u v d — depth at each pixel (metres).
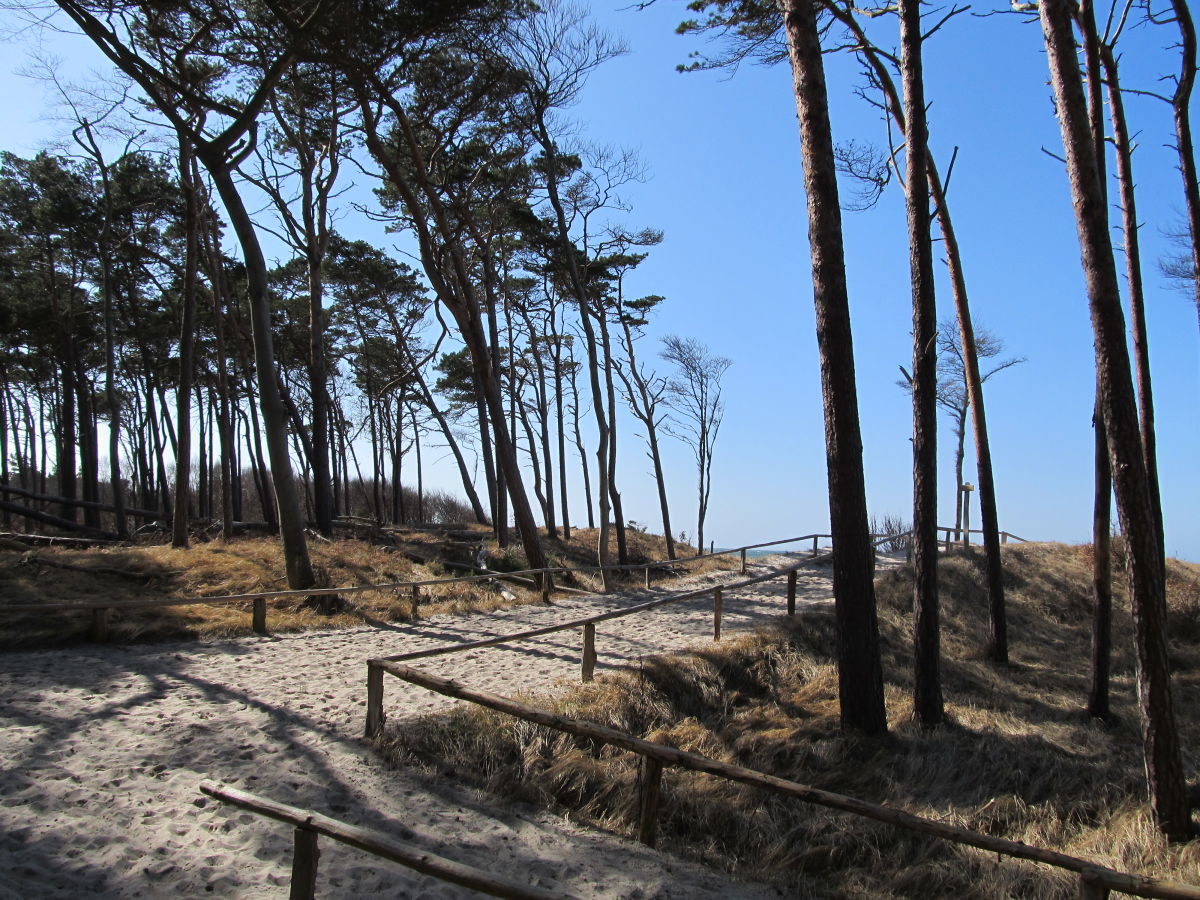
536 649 13.19
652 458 35.78
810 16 9.92
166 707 8.50
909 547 27.36
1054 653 16.23
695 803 7.61
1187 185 13.50
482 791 7.30
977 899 6.48
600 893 5.72
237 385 37.59
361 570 19.41
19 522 37.00
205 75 17.53
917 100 11.13
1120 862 7.07
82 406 31.94
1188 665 14.99
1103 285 8.02
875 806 5.79
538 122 23.45
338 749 7.62
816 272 9.91
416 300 36.81
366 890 5.24
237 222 15.24
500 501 30.52
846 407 9.82
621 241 27.91
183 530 19.89
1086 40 11.27
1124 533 8.00
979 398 15.39
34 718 7.79
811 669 12.67
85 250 26.75
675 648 13.46
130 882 4.96
